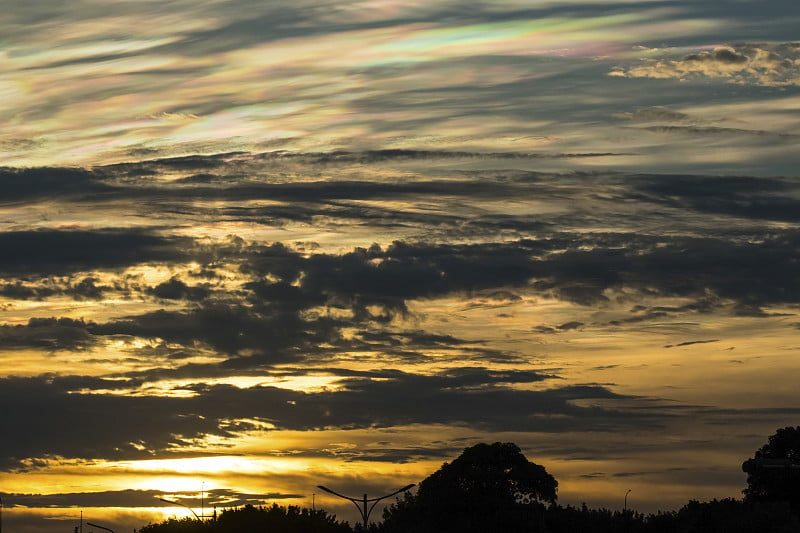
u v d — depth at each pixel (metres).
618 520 131.88
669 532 127.44
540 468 142.12
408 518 135.38
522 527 129.25
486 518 130.75
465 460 142.12
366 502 98.31
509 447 142.75
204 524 115.25
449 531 132.00
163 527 117.00
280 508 112.75
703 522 124.75
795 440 139.88
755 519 119.56
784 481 138.00
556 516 132.88
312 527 110.56
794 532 118.06
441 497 134.25
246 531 110.25
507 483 141.25
